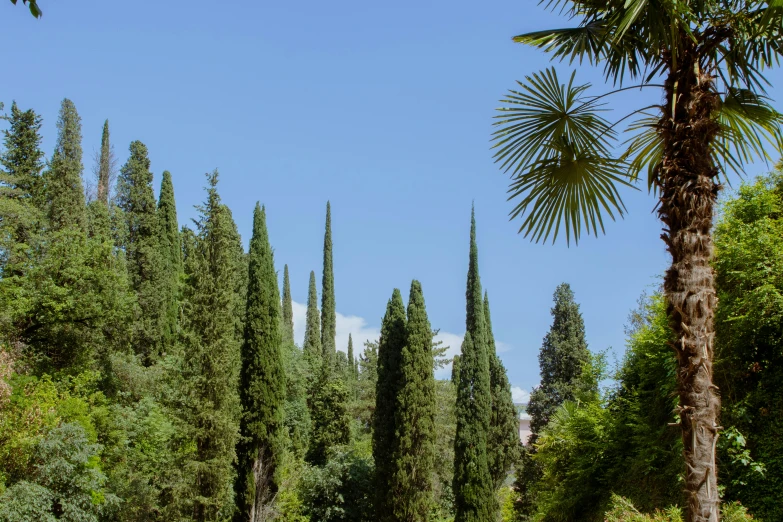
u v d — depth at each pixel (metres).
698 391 4.37
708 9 4.66
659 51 4.90
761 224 11.88
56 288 23.58
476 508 30.88
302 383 42.09
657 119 5.48
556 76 5.57
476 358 32.78
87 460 18.12
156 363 34.97
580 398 21.27
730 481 11.20
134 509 22.42
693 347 4.41
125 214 44.19
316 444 38.56
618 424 16.53
